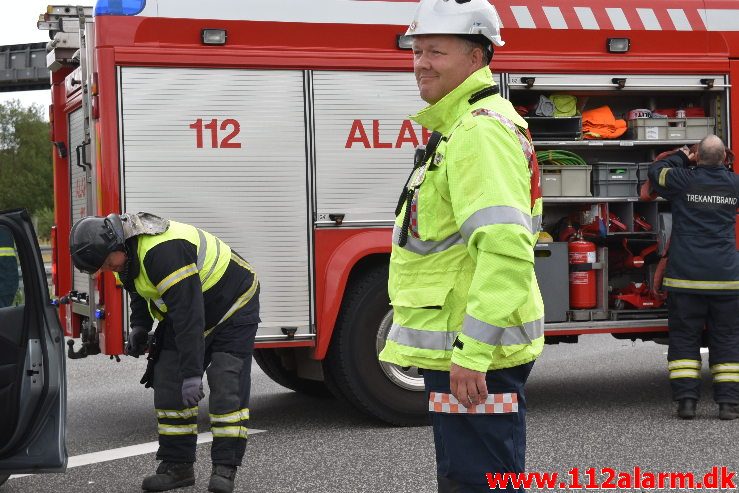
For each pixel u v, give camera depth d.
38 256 4.75
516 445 3.15
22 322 4.79
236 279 5.15
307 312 6.63
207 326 5.08
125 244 4.77
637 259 7.51
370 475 5.43
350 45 6.71
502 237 2.89
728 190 6.82
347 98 6.71
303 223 6.63
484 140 2.96
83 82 6.69
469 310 2.93
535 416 6.99
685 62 7.38
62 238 8.02
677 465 5.53
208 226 6.48
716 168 6.87
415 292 3.13
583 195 7.34
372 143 6.75
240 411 5.11
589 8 7.23
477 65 3.17
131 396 8.27
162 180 6.39
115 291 6.35
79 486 5.38
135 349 5.28
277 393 8.27
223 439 5.06
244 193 6.54
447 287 3.07
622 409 7.22
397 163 6.79
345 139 6.70
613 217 7.55
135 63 6.34
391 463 5.70
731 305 6.79
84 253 4.66
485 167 2.94
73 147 7.76
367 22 6.73
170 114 6.41
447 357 3.07
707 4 7.48
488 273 2.90
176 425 5.20
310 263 6.63
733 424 6.60
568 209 7.73
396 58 6.77
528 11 7.10
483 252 2.91
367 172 6.73
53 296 8.19
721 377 6.79
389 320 6.75
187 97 6.44
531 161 3.14
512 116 3.10
